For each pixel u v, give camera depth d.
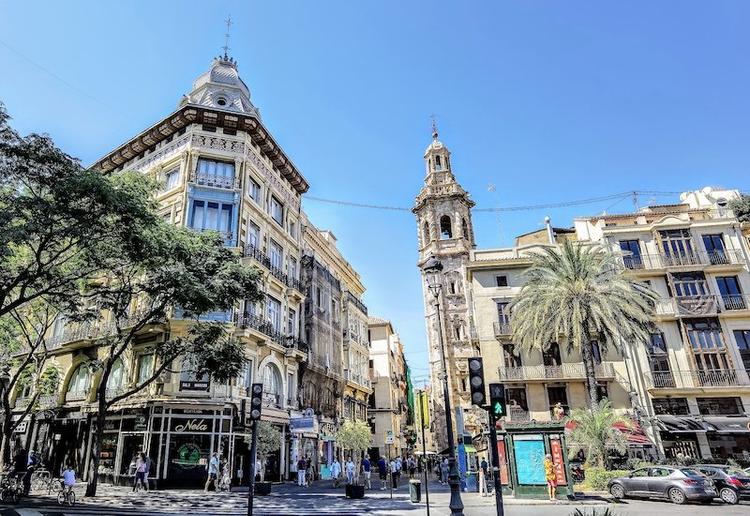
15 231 13.86
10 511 13.55
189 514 14.12
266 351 29.38
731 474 19.28
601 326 27.75
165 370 23.14
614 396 33.44
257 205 30.94
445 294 51.12
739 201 37.59
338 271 47.97
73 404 29.11
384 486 27.33
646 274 35.25
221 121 30.86
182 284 17.88
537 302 29.38
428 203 56.72
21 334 26.92
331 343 39.88
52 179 15.23
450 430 13.00
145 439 23.67
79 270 19.80
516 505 18.45
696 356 33.16
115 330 26.66
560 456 20.28
